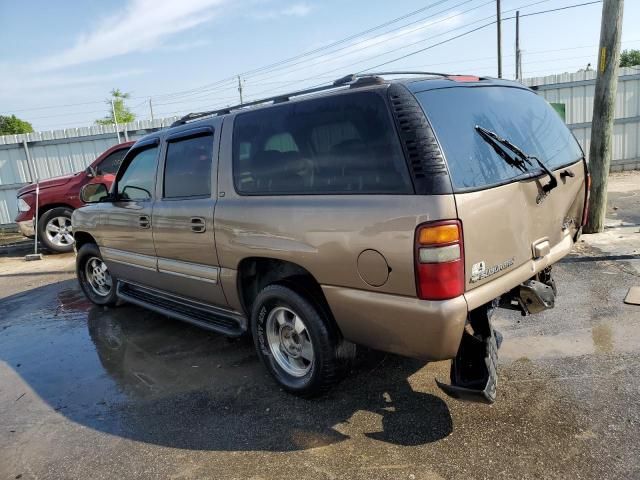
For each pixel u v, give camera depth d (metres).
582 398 3.10
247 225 3.34
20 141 15.36
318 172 2.95
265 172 3.29
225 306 3.87
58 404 3.68
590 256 6.07
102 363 4.38
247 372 3.90
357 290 2.77
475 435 2.83
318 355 3.10
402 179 2.52
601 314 4.36
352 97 2.79
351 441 2.88
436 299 2.45
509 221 2.74
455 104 2.81
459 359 2.73
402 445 2.80
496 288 2.68
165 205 4.15
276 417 3.20
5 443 3.20
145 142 4.49
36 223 10.05
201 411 3.37
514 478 2.47
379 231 2.58
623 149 16.03
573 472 2.47
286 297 3.18
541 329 4.16
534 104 3.56
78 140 15.53
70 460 2.96
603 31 6.69
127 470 2.81
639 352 3.63
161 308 4.67
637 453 2.56
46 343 5.03
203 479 2.67
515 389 3.27
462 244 2.45
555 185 3.00
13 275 8.71
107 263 5.35
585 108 15.81
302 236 2.98
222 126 3.63
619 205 9.82
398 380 3.51
